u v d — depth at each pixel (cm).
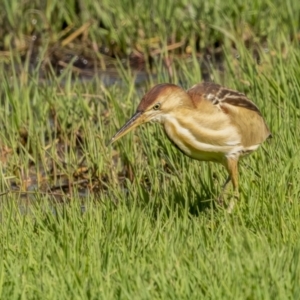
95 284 2214
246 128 2791
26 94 3891
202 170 3012
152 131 3331
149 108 2627
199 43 4888
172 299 2127
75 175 3481
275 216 2608
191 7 4928
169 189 2941
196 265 2294
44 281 2227
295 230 2559
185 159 3169
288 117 3253
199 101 2697
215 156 2773
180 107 2653
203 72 4594
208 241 2464
